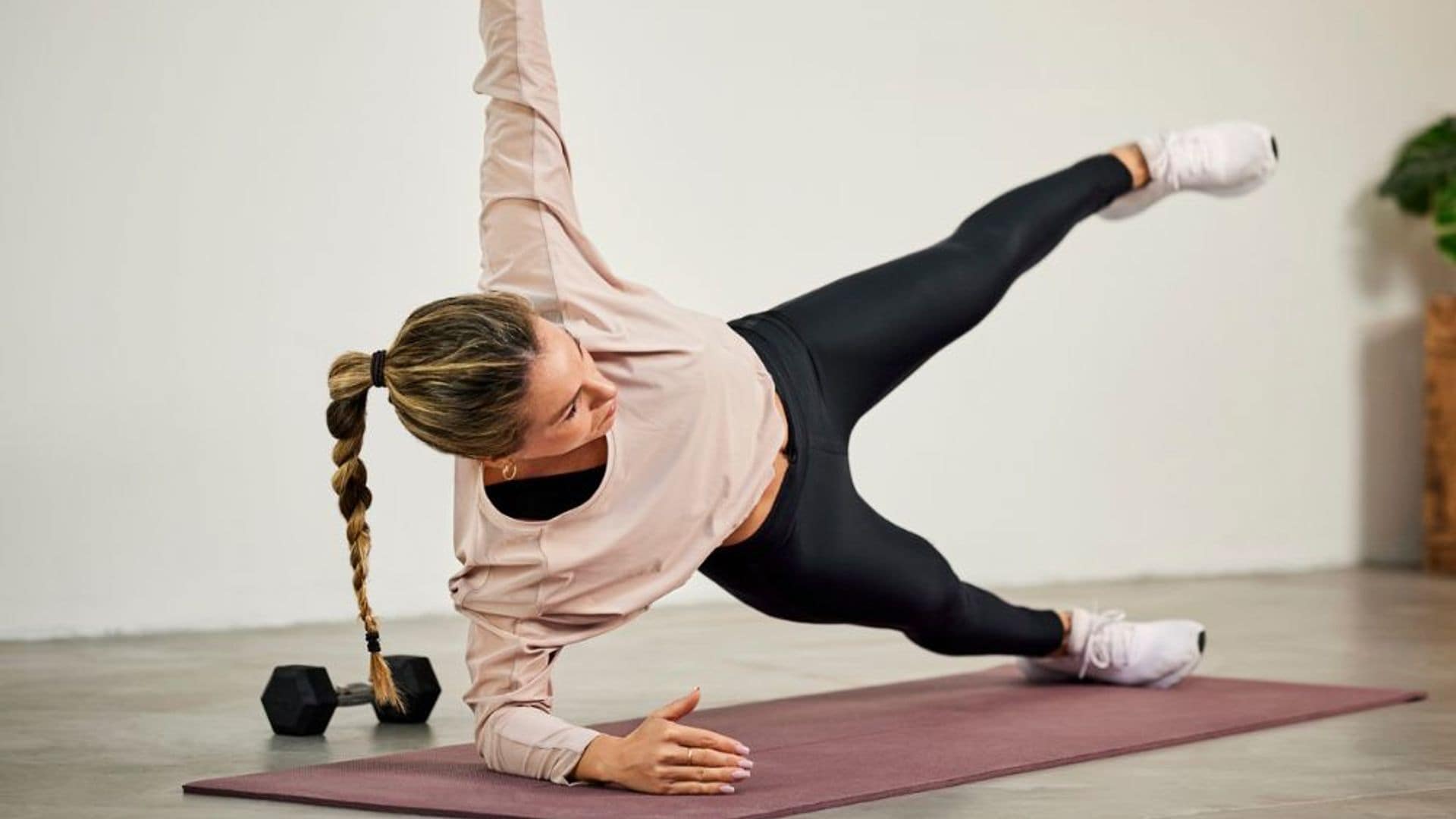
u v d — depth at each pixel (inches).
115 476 172.4
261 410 179.3
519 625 90.4
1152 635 124.7
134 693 131.1
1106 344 234.4
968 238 112.8
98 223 171.0
